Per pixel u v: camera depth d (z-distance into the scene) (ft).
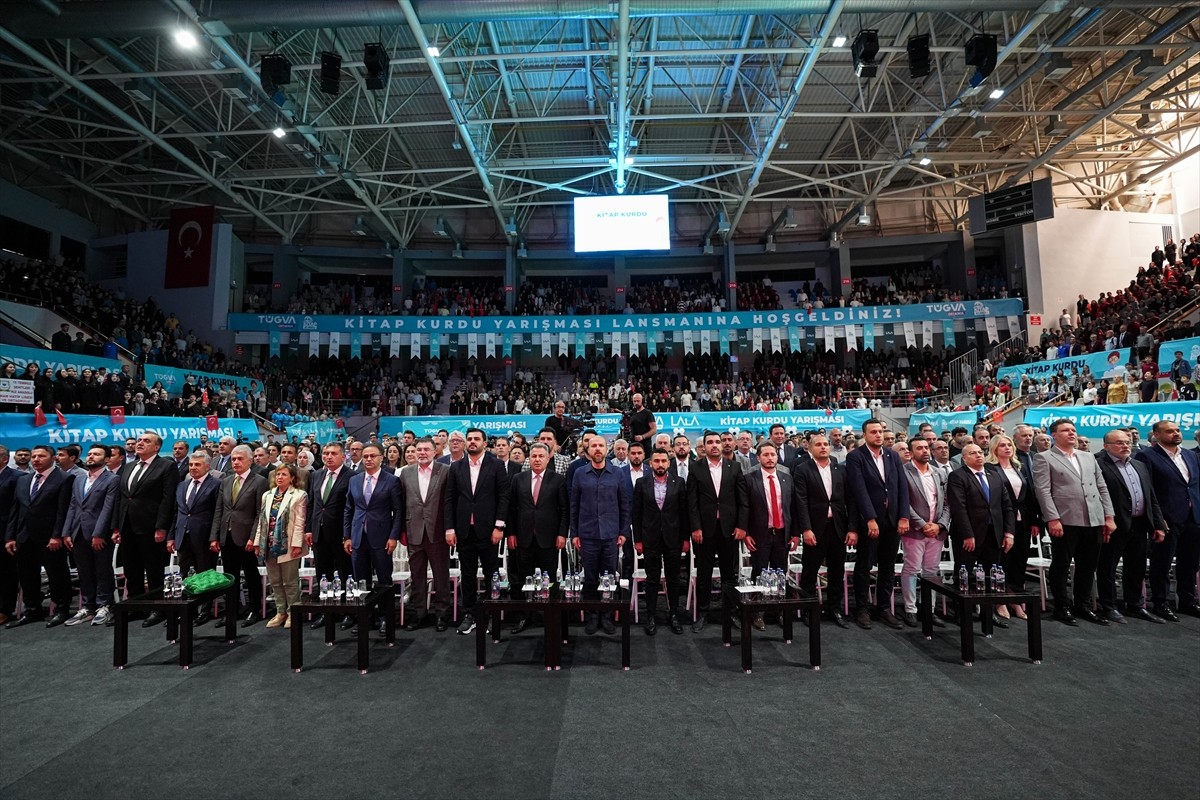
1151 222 71.61
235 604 17.51
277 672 14.83
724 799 9.23
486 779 9.87
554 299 82.74
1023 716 12.00
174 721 12.19
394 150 64.80
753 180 59.31
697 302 78.79
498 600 15.15
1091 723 11.69
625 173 63.00
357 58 45.47
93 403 41.68
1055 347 57.67
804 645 16.40
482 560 18.08
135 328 60.39
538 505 17.94
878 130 61.87
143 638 17.65
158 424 36.04
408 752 10.79
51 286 55.31
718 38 44.83
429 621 19.08
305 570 20.34
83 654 16.29
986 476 18.01
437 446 24.98
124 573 20.16
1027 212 59.52
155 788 9.77
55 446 31.81
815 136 62.80
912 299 73.82
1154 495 18.40
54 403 38.99
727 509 17.99
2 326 48.62
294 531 18.72
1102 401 43.70
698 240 84.64
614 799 9.27
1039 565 19.30
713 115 47.34
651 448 24.36
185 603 15.35
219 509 18.92
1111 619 18.16
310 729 11.75
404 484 18.72
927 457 18.89
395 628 17.80
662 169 71.05
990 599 14.92
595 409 63.62
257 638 17.61
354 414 69.56
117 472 20.45
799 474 18.56
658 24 43.16
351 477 19.42
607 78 48.70
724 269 80.69
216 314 69.31
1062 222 71.15
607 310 79.46
